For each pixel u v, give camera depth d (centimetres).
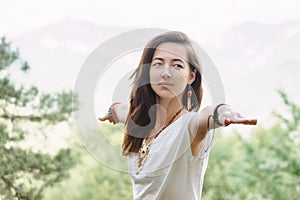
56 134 470
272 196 668
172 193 170
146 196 174
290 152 644
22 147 448
